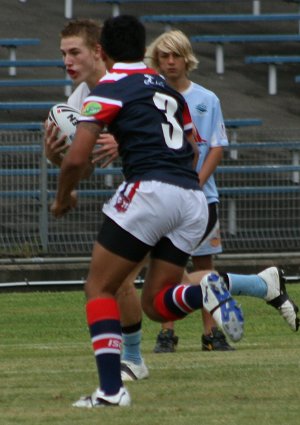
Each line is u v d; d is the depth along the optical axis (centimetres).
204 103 2912
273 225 4888
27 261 4566
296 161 5166
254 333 3353
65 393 1961
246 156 5203
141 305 1950
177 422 1636
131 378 2123
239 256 4669
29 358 2617
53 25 6750
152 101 1819
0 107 5644
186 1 6869
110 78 1822
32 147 4700
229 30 6750
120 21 1859
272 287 2077
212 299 1802
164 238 1848
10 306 4012
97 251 1795
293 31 6794
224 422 1636
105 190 4788
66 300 4166
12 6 6969
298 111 6128
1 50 6425
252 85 6412
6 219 4675
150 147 1802
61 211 1867
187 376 2155
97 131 1795
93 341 1781
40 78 6256
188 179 1831
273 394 1908
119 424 1627
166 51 2895
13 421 1673
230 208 4872
